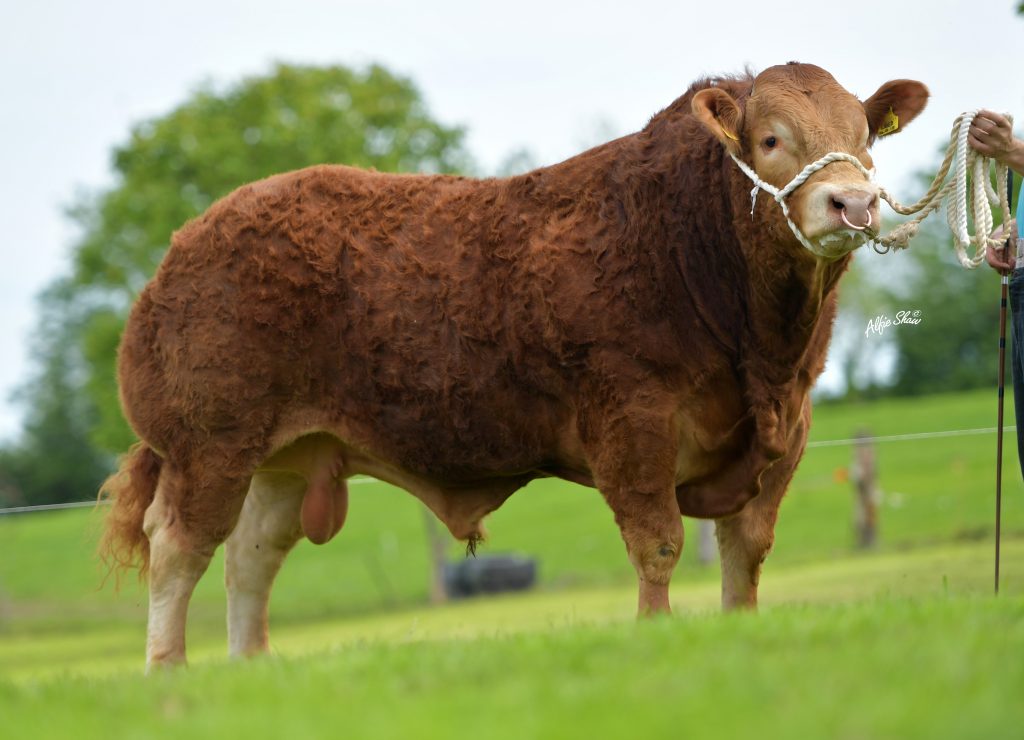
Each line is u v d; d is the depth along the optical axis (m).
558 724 4.65
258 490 10.38
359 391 9.28
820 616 6.82
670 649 5.93
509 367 8.82
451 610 29.42
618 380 8.39
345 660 6.71
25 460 89.25
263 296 9.28
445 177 9.52
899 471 43.12
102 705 6.31
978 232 8.62
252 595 10.49
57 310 94.06
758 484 8.66
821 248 7.61
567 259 8.59
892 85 8.27
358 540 45.47
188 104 40.41
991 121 8.50
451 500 9.57
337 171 9.67
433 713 5.00
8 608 38.91
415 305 9.02
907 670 5.16
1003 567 23.00
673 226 8.46
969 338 74.06
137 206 39.09
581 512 46.84
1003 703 4.59
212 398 9.38
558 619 21.73
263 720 5.18
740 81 8.89
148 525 9.70
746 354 8.45
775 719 4.52
